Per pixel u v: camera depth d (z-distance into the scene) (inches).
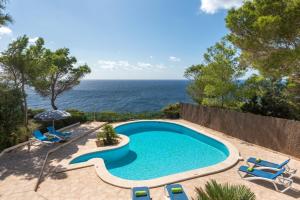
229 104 783.7
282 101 710.5
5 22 480.1
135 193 280.7
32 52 610.9
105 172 387.5
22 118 557.9
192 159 543.2
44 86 715.4
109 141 583.5
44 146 545.3
